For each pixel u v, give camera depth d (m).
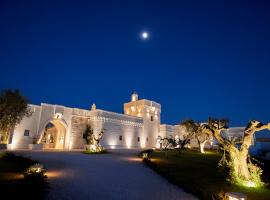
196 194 13.55
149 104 60.88
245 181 16.09
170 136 63.62
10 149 34.34
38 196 10.69
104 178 16.64
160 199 12.63
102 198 12.00
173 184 16.27
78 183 14.57
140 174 19.05
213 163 25.69
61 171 17.95
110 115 49.12
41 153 29.06
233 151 17.41
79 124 45.88
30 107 39.09
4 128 26.67
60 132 45.72
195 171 20.34
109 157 29.03
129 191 13.77
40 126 39.78
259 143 40.31
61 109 43.50
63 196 11.75
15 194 10.16
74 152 34.00
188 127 44.81
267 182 17.50
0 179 13.28
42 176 12.61
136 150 42.22
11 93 26.67
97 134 45.91
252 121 17.50
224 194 12.02
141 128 56.47
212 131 18.83
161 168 20.77
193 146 63.16
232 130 63.38
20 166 18.06
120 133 50.50
